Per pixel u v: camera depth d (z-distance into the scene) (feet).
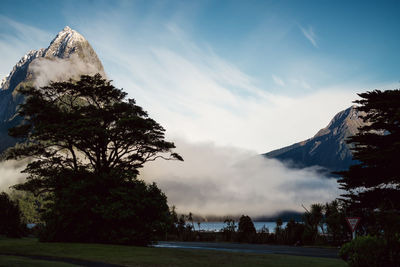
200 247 102.32
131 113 104.47
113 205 87.30
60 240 89.45
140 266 50.26
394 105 82.89
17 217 118.42
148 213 94.17
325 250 98.89
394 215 74.38
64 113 98.37
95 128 92.89
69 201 90.33
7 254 62.80
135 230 89.04
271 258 65.10
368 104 85.61
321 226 134.62
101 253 64.69
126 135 101.35
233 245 121.29
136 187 95.35
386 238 40.78
